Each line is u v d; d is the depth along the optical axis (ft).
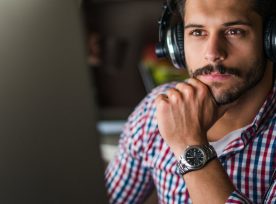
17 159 1.82
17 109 1.81
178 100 3.29
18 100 1.81
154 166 4.13
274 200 3.29
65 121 1.86
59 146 1.86
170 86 4.41
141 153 4.26
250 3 3.25
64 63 1.85
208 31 3.32
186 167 3.21
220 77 3.29
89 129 1.89
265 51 3.36
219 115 3.37
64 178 1.87
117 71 5.73
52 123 1.84
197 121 3.28
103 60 5.70
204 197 3.13
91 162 1.91
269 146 3.70
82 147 1.89
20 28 1.82
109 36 5.66
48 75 1.83
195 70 3.39
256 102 3.69
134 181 4.43
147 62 5.71
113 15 5.64
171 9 3.63
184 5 3.46
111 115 5.81
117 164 4.50
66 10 1.86
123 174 4.44
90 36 5.63
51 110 1.84
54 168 1.86
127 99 5.79
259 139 3.72
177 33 3.59
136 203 4.54
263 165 3.70
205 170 3.19
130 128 4.34
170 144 3.31
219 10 3.25
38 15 1.83
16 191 1.84
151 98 4.37
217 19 3.26
